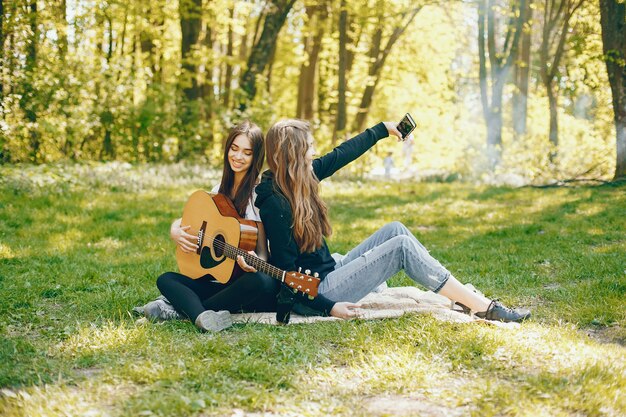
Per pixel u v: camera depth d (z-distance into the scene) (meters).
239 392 3.71
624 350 4.39
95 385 3.81
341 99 24.03
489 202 14.43
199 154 20.92
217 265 5.01
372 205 14.30
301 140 4.79
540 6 22.28
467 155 22.64
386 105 33.38
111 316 5.36
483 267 7.47
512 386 3.80
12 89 16.81
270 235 4.81
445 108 33.09
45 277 6.75
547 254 8.16
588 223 10.55
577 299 5.71
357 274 4.91
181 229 5.14
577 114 26.31
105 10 20.67
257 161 5.12
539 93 28.12
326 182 18.62
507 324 4.80
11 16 16.67
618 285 6.07
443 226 11.59
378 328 4.79
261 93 22.73
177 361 4.15
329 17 25.23
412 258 4.90
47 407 3.45
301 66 29.00
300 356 4.28
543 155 20.69
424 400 3.65
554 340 4.51
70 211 11.39
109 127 19.48
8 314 5.39
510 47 23.92
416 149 33.03
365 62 27.67
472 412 3.41
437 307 5.16
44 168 14.60
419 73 31.33
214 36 25.58
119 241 9.34
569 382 3.77
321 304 4.88
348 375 4.00
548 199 14.23
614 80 16.25
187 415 3.45
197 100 21.55
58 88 17.42
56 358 4.32
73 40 19.52
